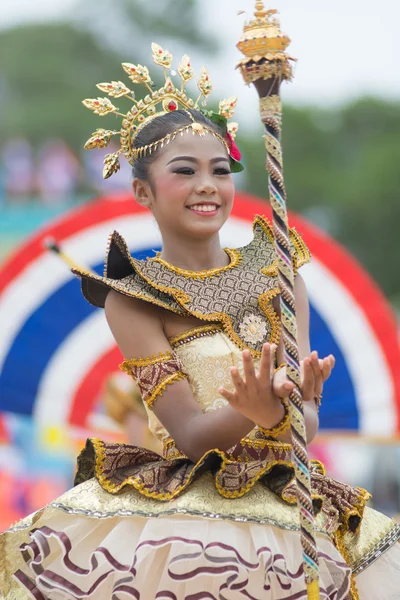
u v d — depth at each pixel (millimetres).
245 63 7785
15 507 22797
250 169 60031
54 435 17906
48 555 8188
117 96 9539
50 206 58844
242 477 8094
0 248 55281
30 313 17828
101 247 17922
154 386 8500
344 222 58656
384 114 63969
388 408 18344
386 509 25047
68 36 68688
